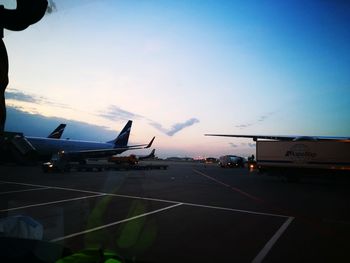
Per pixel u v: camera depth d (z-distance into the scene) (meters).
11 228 1.82
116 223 8.74
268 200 14.58
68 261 1.24
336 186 24.19
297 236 7.71
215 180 26.75
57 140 43.88
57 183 20.23
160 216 10.05
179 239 7.18
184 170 45.53
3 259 1.20
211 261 5.70
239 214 10.69
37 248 1.27
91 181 22.20
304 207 12.61
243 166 61.59
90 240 6.89
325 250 6.53
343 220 9.93
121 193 15.88
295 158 26.41
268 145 27.83
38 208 10.73
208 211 11.16
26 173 29.00
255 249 6.52
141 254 5.99
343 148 24.70
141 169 43.03
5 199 12.92
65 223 8.52
